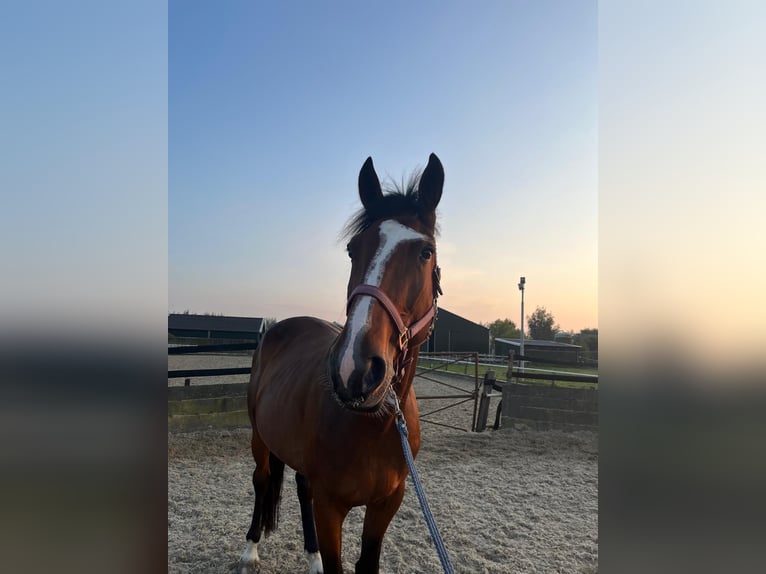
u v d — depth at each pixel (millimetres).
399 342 1805
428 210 2109
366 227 2062
